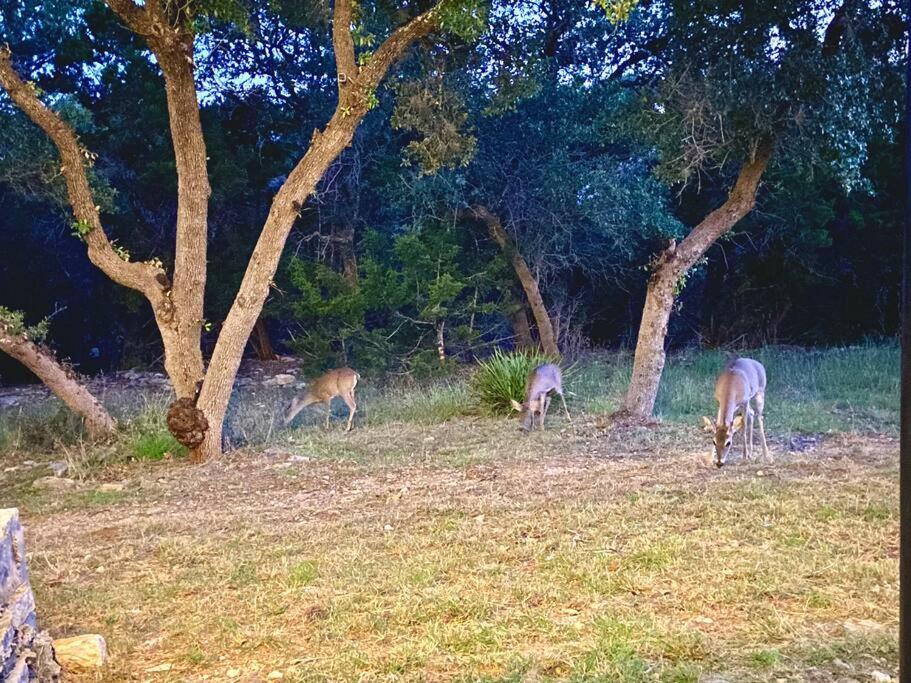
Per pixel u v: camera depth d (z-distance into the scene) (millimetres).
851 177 10430
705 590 4824
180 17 10164
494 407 12586
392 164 18172
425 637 4379
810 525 6047
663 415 11727
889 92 10617
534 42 14242
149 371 21547
